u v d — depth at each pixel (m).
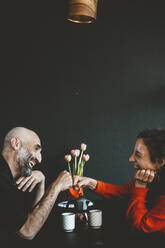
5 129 3.45
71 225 1.76
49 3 3.41
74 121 3.42
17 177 1.92
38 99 3.44
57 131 3.42
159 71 3.35
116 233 1.70
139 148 1.69
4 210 1.66
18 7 3.43
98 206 2.22
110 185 2.06
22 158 1.85
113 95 3.39
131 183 2.05
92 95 3.41
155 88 3.35
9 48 3.44
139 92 3.37
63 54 3.42
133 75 3.37
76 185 1.93
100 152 3.39
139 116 3.37
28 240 1.62
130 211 1.69
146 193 1.72
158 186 1.69
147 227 1.61
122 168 3.37
